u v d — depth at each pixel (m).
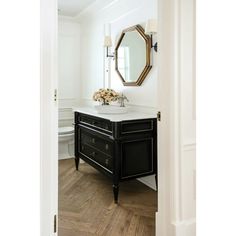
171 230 1.82
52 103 1.28
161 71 1.83
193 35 1.80
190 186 1.87
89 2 3.61
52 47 1.26
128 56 3.28
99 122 2.89
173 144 1.79
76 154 3.62
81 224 2.19
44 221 1.28
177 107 1.78
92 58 4.25
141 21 3.02
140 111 3.13
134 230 2.09
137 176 2.70
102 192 2.91
